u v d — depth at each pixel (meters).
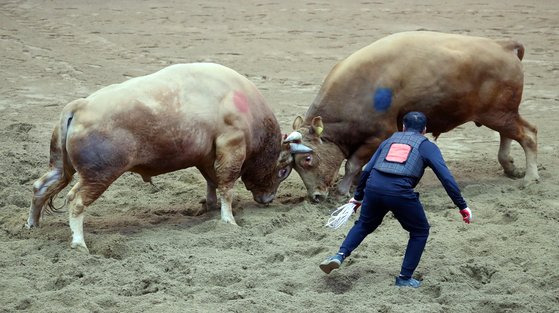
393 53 13.20
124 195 13.75
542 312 8.93
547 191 13.32
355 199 9.90
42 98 21.53
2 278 9.89
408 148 9.58
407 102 13.21
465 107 13.51
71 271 10.12
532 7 35.88
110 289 9.56
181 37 30.48
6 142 16.89
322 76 24.47
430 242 11.07
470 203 12.85
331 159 13.20
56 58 26.80
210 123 11.77
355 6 36.72
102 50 28.25
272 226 11.97
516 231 11.41
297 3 37.72
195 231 11.84
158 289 9.66
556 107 20.56
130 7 37.34
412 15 34.19
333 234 11.55
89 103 11.05
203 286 9.74
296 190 14.24
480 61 13.42
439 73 13.17
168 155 11.52
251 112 12.30
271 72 24.92
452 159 16.00
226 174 12.02
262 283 9.84
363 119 13.17
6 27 32.59
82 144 10.87
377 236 11.40
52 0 39.22
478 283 9.87
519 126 13.99
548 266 10.16
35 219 11.75
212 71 12.10
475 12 34.66
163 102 11.37
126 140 11.05
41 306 9.12
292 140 12.93
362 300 9.32
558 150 16.42
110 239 11.07
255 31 31.53
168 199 13.65
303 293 9.52
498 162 15.66
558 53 27.12
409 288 9.59
